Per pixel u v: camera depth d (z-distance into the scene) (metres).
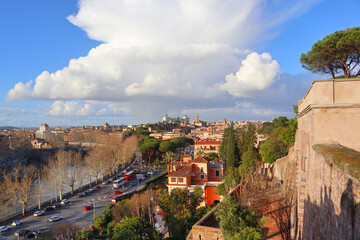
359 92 13.11
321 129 13.34
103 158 106.56
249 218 19.09
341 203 8.68
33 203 75.75
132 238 23.05
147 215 44.91
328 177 10.59
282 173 38.12
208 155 86.69
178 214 34.78
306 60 28.61
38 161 157.38
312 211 13.56
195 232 21.56
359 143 12.81
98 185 90.50
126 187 84.88
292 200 22.92
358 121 12.89
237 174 43.66
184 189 40.06
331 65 27.45
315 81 13.76
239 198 27.22
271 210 24.94
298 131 22.33
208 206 47.88
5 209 61.44
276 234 21.12
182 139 137.00
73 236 44.09
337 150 10.75
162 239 31.12
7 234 48.78
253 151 50.97
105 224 49.53
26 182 65.12
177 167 64.94
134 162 145.25
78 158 115.56
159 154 123.38
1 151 127.12
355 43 22.34
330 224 9.93
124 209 49.47
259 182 31.33
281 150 46.81
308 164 15.77
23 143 156.62
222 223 18.88
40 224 53.56
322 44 25.08
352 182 7.70
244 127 78.38
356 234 7.20
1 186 69.81
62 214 60.12
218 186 47.44
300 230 17.12
